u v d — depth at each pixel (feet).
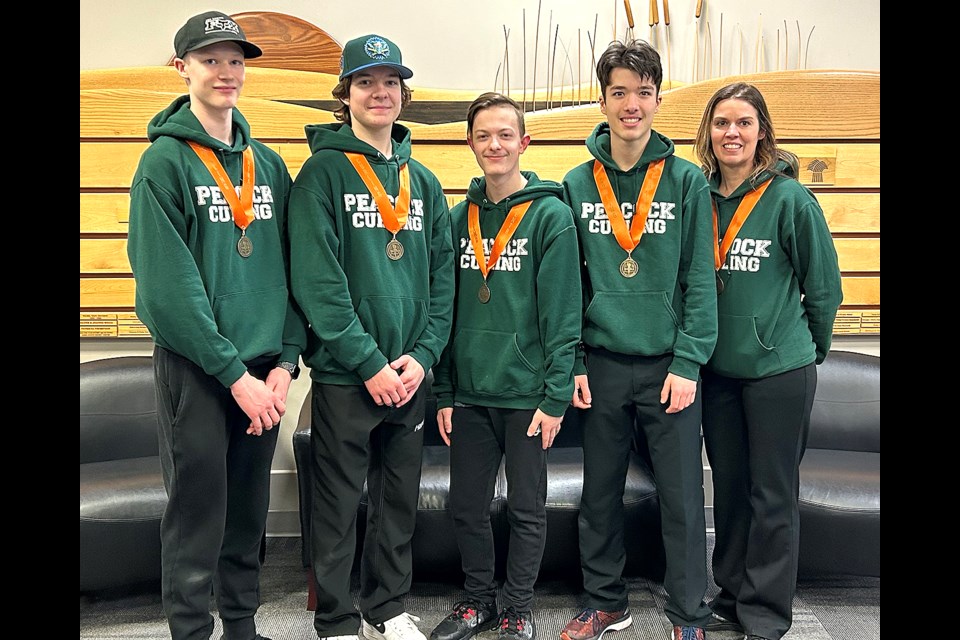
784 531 7.16
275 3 10.18
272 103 10.16
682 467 7.10
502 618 7.47
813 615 8.18
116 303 10.23
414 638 7.18
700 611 7.33
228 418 6.37
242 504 6.67
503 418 7.30
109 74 9.99
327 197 6.62
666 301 7.01
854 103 10.25
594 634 7.55
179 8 10.08
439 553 8.44
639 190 7.13
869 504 8.09
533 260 7.09
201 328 5.84
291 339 6.71
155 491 8.14
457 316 7.45
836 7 10.33
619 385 7.19
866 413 9.73
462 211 7.58
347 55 6.66
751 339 6.97
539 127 10.31
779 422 7.01
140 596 8.63
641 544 8.59
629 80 6.77
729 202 7.25
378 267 6.68
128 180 10.11
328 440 6.82
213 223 6.09
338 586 6.89
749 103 6.91
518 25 10.28
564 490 8.42
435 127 10.30
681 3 10.27
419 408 7.13
